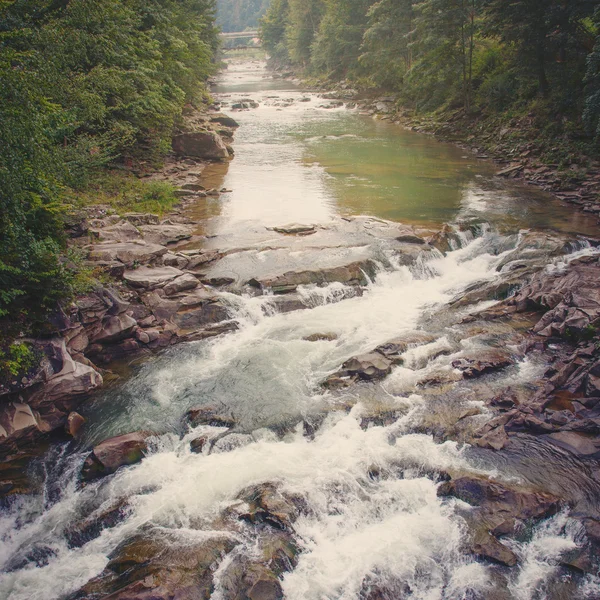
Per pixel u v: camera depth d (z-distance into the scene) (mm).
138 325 14586
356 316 16031
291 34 102812
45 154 12438
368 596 8047
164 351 14406
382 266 18281
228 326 15422
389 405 11914
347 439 11055
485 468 10086
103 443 10836
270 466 10406
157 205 23766
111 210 21469
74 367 11977
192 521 9242
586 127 28453
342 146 38938
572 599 7887
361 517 9336
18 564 8844
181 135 33188
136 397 12633
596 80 27156
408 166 32719
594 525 8742
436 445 10797
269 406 12117
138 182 25781
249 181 29344
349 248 19203
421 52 48469
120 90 26688
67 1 24484
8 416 10820
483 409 11633
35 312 11727
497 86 40281
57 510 9742
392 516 9352
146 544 8789
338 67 80812
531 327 14766
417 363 13438
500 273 18094
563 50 34812
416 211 23891
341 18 77125
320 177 30109
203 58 49656
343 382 12711
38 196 12758
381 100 57938
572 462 10078
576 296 14539
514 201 25172
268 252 19000
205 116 45625
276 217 23250
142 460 10789
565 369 12141
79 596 8008
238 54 170125
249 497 9672
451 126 42469
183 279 16125
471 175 30406
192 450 10977
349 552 8719
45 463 10836
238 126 47375
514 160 32281
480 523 9016
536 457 10258
